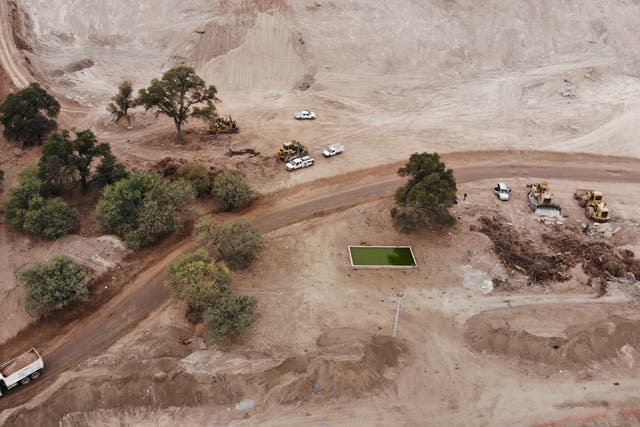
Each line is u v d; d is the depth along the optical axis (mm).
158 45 105438
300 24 106625
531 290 54000
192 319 49875
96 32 107938
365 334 48375
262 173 72875
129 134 83250
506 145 81125
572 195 70000
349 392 43500
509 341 47469
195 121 87750
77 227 61875
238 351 46562
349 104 92125
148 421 41312
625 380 44938
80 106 90125
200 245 57719
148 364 43938
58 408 41500
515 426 41281
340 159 76812
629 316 50156
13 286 53125
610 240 61281
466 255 58438
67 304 50750
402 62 101938
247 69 99375
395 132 84375
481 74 100188
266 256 57969
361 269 56625
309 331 49000
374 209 65875
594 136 83125
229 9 109375
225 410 42156
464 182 72500
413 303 52406
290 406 42469
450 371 45562
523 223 64125
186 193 61625
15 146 77000
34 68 96438
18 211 59094
